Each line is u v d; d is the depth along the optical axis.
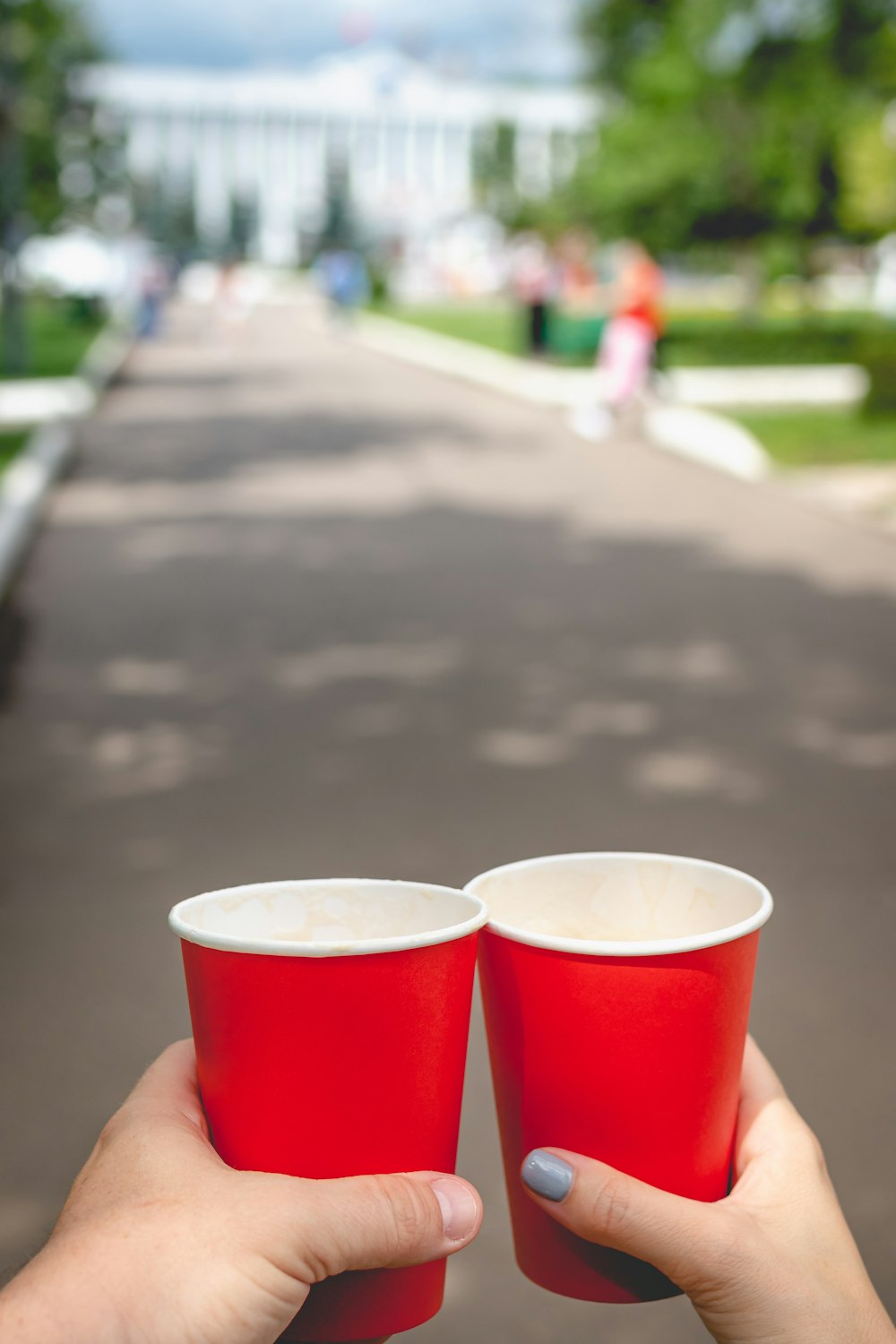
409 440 17.70
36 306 55.44
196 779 5.24
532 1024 0.85
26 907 4.03
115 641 7.62
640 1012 0.83
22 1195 2.62
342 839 4.59
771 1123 1.01
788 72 31.44
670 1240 0.86
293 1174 0.82
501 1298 2.33
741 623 8.02
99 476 14.49
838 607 8.45
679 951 0.82
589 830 4.68
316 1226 0.80
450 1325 2.26
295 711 6.20
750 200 32.97
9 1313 0.78
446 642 7.55
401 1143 0.82
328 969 0.78
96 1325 0.77
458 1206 0.83
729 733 5.86
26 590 9.01
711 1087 0.87
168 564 9.91
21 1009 3.37
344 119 152.38
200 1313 0.78
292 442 17.44
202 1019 0.83
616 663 7.07
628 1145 0.86
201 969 0.82
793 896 4.11
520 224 60.62
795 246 34.94
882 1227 2.52
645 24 38.69
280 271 133.25
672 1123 0.86
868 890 4.16
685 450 16.69
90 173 33.03
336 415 20.56
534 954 0.84
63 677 6.85
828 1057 3.14
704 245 34.50
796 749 5.63
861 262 55.72
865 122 28.56
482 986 0.90
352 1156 0.82
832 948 3.73
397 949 0.79
